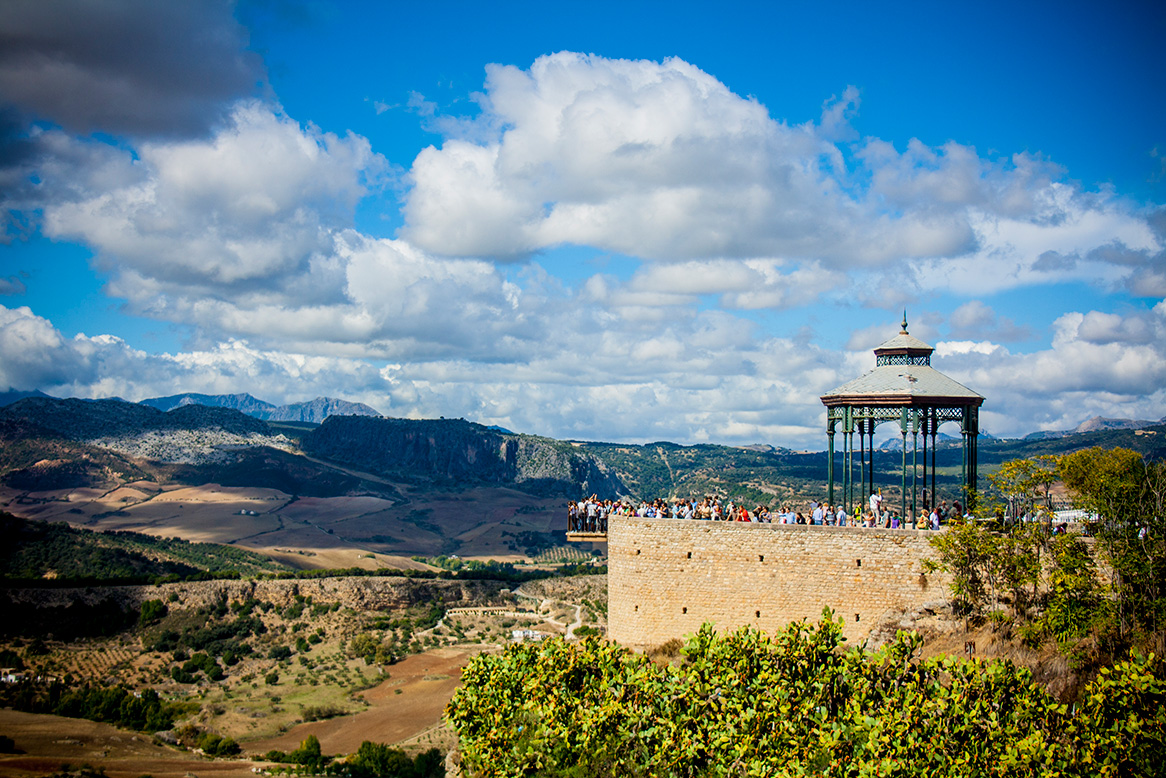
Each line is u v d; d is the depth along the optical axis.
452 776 37.34
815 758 27.80
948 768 26.00
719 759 28.94
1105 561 33.41
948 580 35.59
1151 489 33.56
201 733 119.50
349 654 157.50
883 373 40.34
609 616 40.72
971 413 39.16
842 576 36.97
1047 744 25.98
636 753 30.78
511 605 185.75
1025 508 35.69
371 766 103.06
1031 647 32.34
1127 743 25.53
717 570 38.75
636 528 40.16
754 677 30.59
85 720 124.38
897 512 40.88
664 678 31.81
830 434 41.34
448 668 146.38
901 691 28.47
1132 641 31.19
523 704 34.25
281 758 109.56
